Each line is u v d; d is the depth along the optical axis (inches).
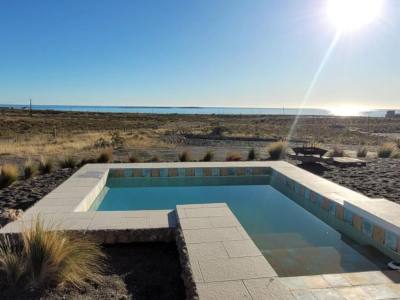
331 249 148.6
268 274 99.7
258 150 497.7
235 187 283.3
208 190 273.0
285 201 243.8
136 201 242.7
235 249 116.3
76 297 94.9
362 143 677.3
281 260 136.5
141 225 140.9
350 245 153.7
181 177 301.1
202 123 1440.7
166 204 236.2
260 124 1400.1
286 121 1699.1
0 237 127.3
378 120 1940.2
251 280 96.3
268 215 207.6
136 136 703.1
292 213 212.4
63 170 313.0
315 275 115.1
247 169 307.3
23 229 127.5
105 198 249.4
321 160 349.7
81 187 218.7
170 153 461.1
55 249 104.9
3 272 105.7
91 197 211.8
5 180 245.9
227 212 155.9
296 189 239.3
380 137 856.3
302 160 347.6
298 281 108.0
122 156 426.9
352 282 107.7
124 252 129.0
